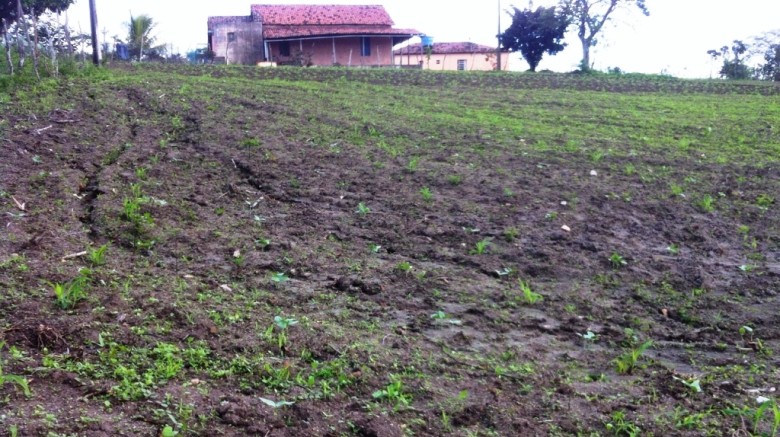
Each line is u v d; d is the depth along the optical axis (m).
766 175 9.20
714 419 3.38
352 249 5.81
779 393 3.68
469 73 22.95
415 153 9.29
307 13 36.06
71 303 4.02
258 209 6.63
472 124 11.87
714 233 6.84
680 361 4.19
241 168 7.83
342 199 7.10
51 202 6.01
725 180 8.82
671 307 5.02
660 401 3.59
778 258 6.24
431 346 4.11
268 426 3.07
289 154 8.57
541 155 9.62
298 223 6.33
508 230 6.40
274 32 33.88
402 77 20.72
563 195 7.69
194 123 9.70
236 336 3.92
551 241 6.26
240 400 3.22
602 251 6.07
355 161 8.54
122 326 3.83
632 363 3.97
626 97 18.16
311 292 4.79
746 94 20.58
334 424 3.14
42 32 18.30
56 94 10.70
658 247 6.38
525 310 4.82
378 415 3.22
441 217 6.74
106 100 10.50
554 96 17.59
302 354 3.77
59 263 4.70
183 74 17.95
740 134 12.31
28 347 3.53
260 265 5.19
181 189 6.89
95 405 3.07
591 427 3.31
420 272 5.33
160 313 4.05
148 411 3.08
